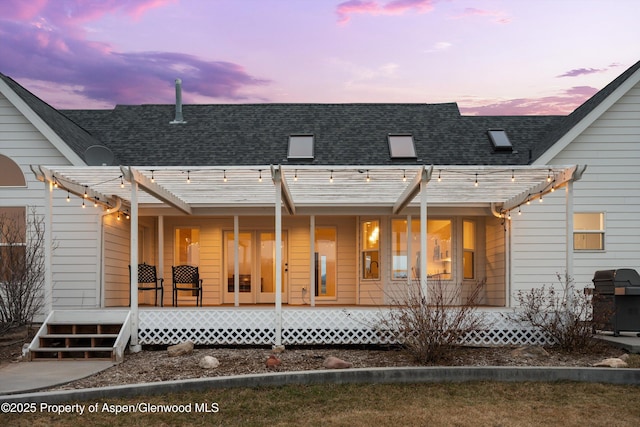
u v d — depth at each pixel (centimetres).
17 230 1331
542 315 1136
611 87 1493
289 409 738
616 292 1085
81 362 1020
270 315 1155
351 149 1581
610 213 1473
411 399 775
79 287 1406
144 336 1144
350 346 1144
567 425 682
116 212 1475
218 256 1706
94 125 1709
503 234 1495
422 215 1064
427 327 968
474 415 713
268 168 1088
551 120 1727
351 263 1702
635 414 716
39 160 1397
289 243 1722
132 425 685
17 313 1222
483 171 1098
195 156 1554
